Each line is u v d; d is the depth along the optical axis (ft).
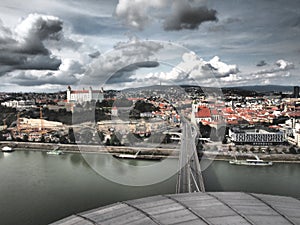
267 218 21.04
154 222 19.95
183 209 21.72
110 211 21.44
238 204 22.76
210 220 20.40
